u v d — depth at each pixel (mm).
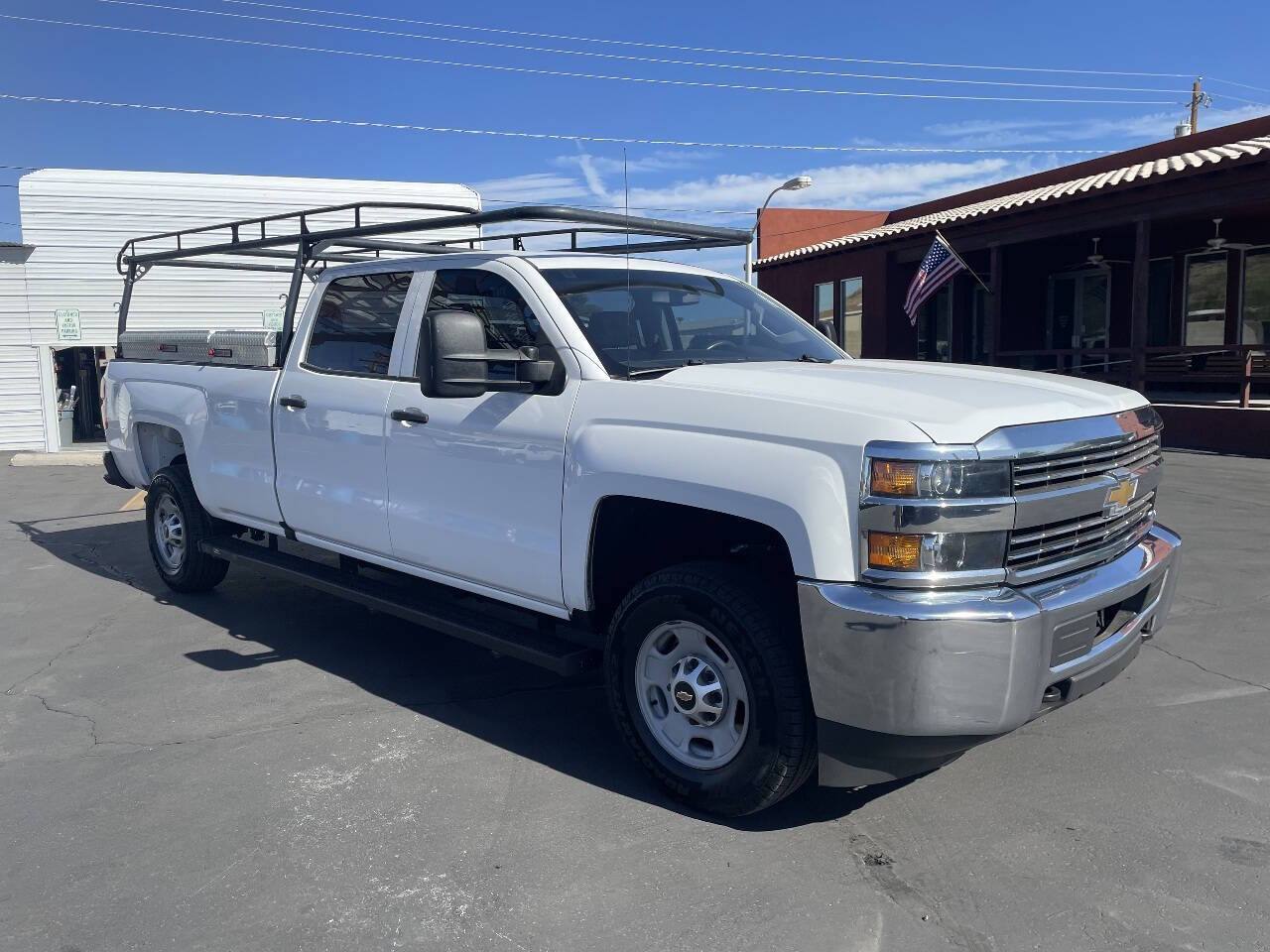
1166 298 16953
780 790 3381
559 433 3895
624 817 3578
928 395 3350
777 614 3342
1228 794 3684
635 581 4016
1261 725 4309
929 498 3018
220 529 6477
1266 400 14617
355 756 4133
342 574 5258
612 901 3041
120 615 6352
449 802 3705
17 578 7508
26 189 17609
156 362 6785
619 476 3645
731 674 3477
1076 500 3309
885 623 3008
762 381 3580
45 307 17906
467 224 4387
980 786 3781
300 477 5289
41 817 3633
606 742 4266
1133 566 3590
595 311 4156
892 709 3047
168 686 5000
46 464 16172
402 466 4609
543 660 3982
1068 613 3180
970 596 3061
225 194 18156
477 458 4230
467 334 3891
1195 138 17172
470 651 5551
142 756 4164
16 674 5242
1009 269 19000
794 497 3182
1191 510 8930
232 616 6285
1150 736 4215
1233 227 15359
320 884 3162
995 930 2871
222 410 5863
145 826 3557
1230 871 3160
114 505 11453
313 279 6316
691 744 3650
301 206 18375
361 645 5656
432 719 4531
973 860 3256
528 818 3578
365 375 4902
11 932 2932
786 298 24469
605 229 5156
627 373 3916
